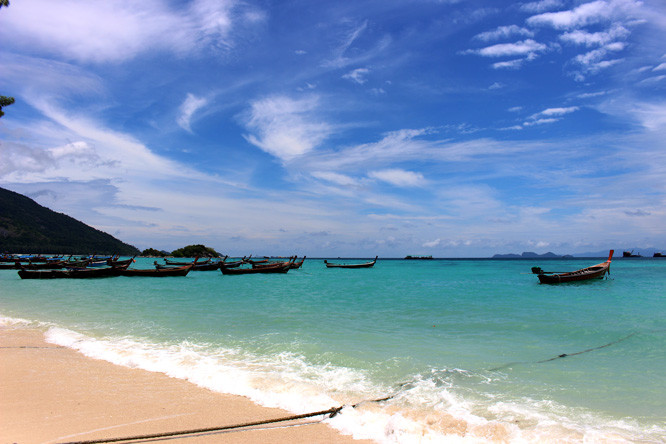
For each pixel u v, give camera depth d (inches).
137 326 561.6
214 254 6127.0
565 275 1339.8
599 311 714.2
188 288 1279.5
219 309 749.9
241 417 245.4
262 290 1206.9
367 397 283.4
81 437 213.6
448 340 474.0
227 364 367.2
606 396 288.7
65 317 646.5
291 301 893.8
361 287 1328.7
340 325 573.9
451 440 217.0
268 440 214.8
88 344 442.9
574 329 540.4
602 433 227.8
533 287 1273.4
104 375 332.2
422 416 247.9
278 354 405.7
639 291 1107.3
